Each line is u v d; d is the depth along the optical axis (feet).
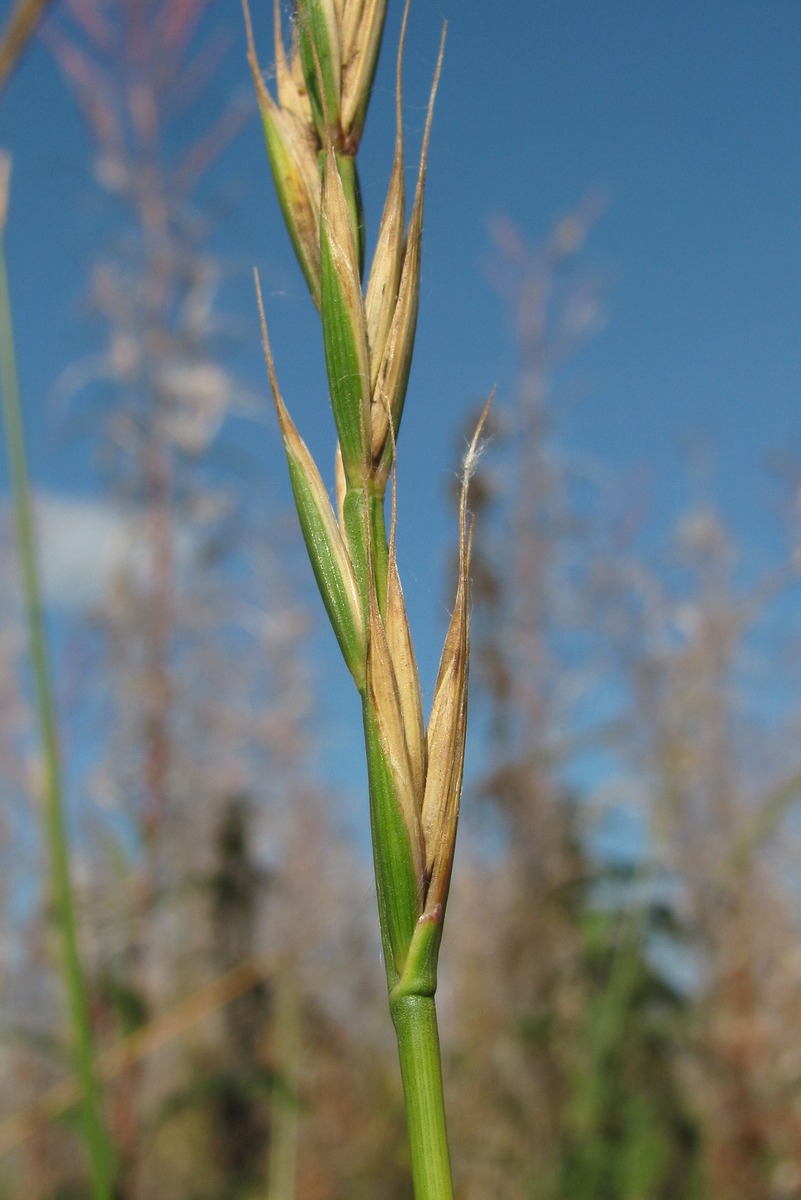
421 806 0.17
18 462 0.33
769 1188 0.66
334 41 0.19
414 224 0.19
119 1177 0.56
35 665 0.33
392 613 0.18
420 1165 0.17
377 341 0.19
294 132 0.20
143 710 0.66
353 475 0.18
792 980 0.68
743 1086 0.68
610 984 0.68
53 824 0.32
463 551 0.18
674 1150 0.68
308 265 0.19
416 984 0.17
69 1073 0.61
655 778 0.68
